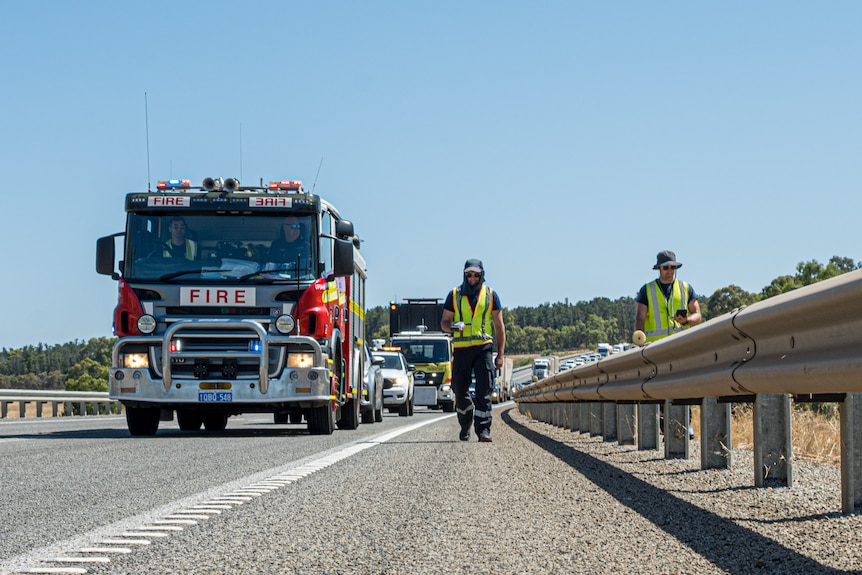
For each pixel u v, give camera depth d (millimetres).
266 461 9289
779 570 4016
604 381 11953
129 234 14500
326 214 15250
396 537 4785
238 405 14406
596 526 5180
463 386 12961
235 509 5754
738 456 9508
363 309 19891
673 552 4414
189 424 17578
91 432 16094
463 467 8609
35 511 5715
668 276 12609
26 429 17562
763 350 5840
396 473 7980
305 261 14516
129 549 4402
